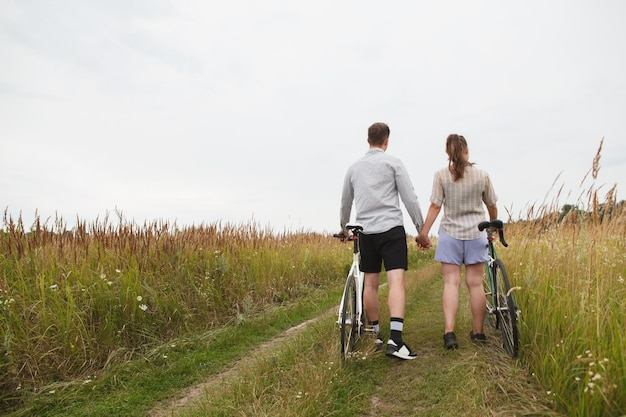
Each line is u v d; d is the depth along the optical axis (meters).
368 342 4.32
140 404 3.62
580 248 4.17
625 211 4.71
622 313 3.07
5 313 4.14
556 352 3.06
